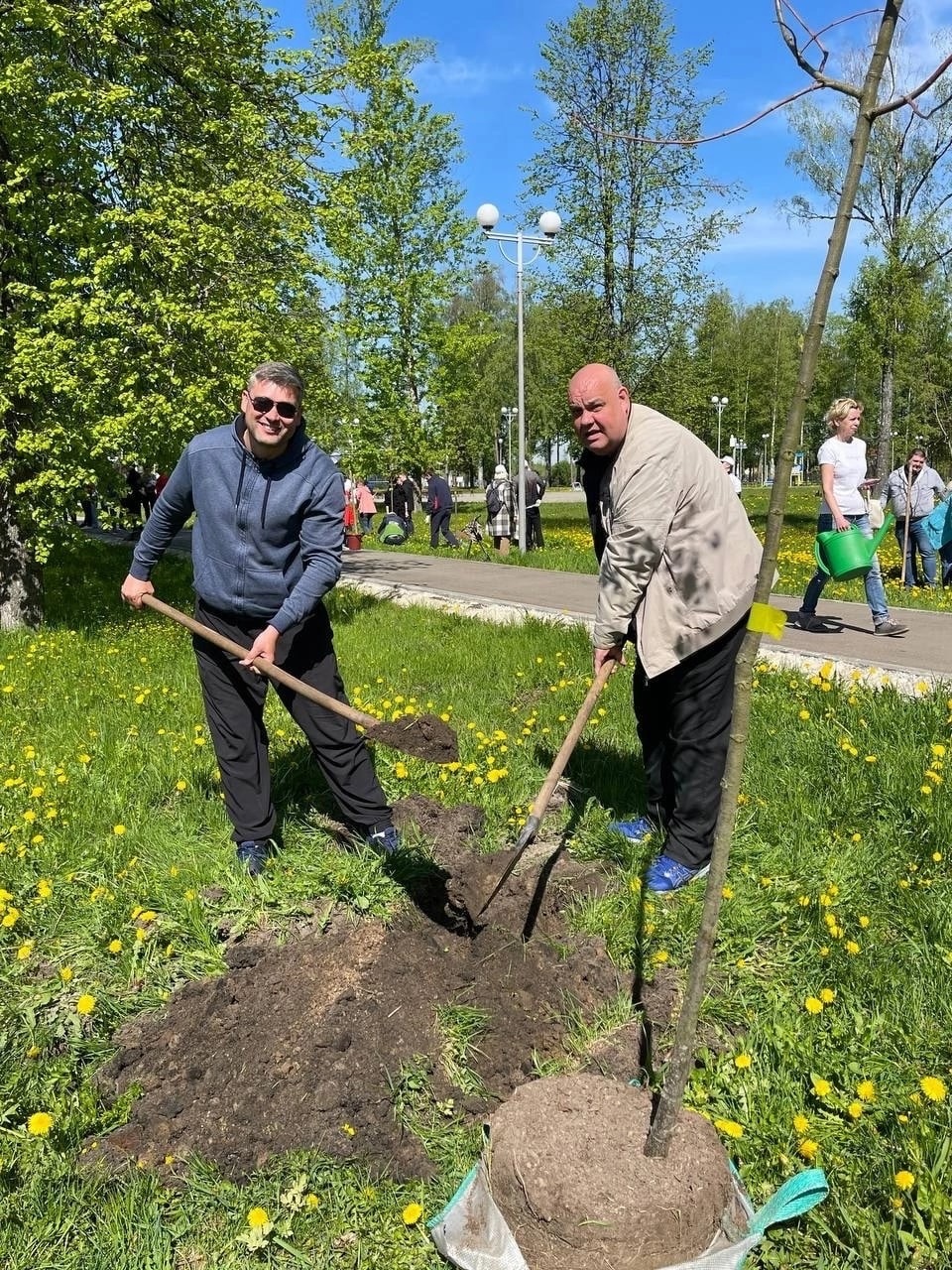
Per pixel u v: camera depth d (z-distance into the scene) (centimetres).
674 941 362
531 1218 225
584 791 496
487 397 5144
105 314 978
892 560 1638
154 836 446
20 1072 301
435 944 357
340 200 1242
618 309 2589
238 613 398
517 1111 247
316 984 328
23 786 501
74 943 369
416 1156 269
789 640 862
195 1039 309
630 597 383
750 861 414
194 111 1168
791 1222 245
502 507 1922
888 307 2786
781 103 196
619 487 381
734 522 387
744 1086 286
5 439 1023
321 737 412
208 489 383
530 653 817
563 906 389
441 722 372
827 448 877
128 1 986
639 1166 228
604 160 2405
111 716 648
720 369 6116
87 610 1234
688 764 399
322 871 401
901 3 177
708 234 2422
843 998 322
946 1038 299
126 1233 244
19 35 1021
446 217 3045
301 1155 267
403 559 1886
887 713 561
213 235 1050
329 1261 239
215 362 1064
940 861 405
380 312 3016
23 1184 261
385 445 3072
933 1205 237
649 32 2266
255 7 1252
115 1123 283
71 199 1014
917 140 2453
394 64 1381
